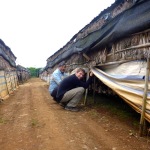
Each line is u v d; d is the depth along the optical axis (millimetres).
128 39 5535
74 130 5055
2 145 4203
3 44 16000
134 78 5004
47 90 17703
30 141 4363
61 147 3967
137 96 4824
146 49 4625
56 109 7895
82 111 7406
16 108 8586
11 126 5629
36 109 8062
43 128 5293
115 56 6348
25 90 18797
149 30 4621
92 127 5297
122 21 5781
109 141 4230
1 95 11945
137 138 4387
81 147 3938
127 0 6785
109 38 6258
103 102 9172
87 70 9016
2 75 13211
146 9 4859
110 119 6094
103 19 8953
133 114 6652
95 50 8078
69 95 7449
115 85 5809
